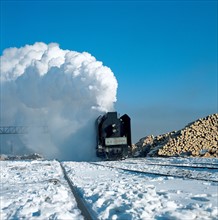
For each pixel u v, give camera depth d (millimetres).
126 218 6172
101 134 34000
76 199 8586
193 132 32500
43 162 31250
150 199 7930
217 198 7938
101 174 16797
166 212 6492
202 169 16250
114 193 9133
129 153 34625
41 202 8367
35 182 13992
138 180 12945
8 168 24531
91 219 6297
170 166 19234
